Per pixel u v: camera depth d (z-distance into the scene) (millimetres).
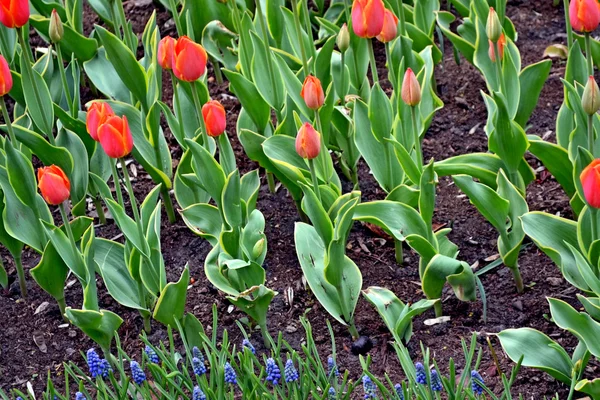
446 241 4461
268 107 4965
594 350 3543
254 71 4859
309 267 4312
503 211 4215
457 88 6199
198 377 3570
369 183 5449
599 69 6051
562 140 4660
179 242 5188
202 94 5000
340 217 4035
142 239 4176
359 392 4020
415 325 4387
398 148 4379
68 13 5797
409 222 4297
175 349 4379
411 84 4094
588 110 3812
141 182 5707
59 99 5602
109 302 4773
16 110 5680
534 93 4969
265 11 5570
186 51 4023
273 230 5164
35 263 5113
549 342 3779
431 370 3779
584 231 3973
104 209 5527
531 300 4434
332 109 4684
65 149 4688
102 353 4461
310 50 5238
